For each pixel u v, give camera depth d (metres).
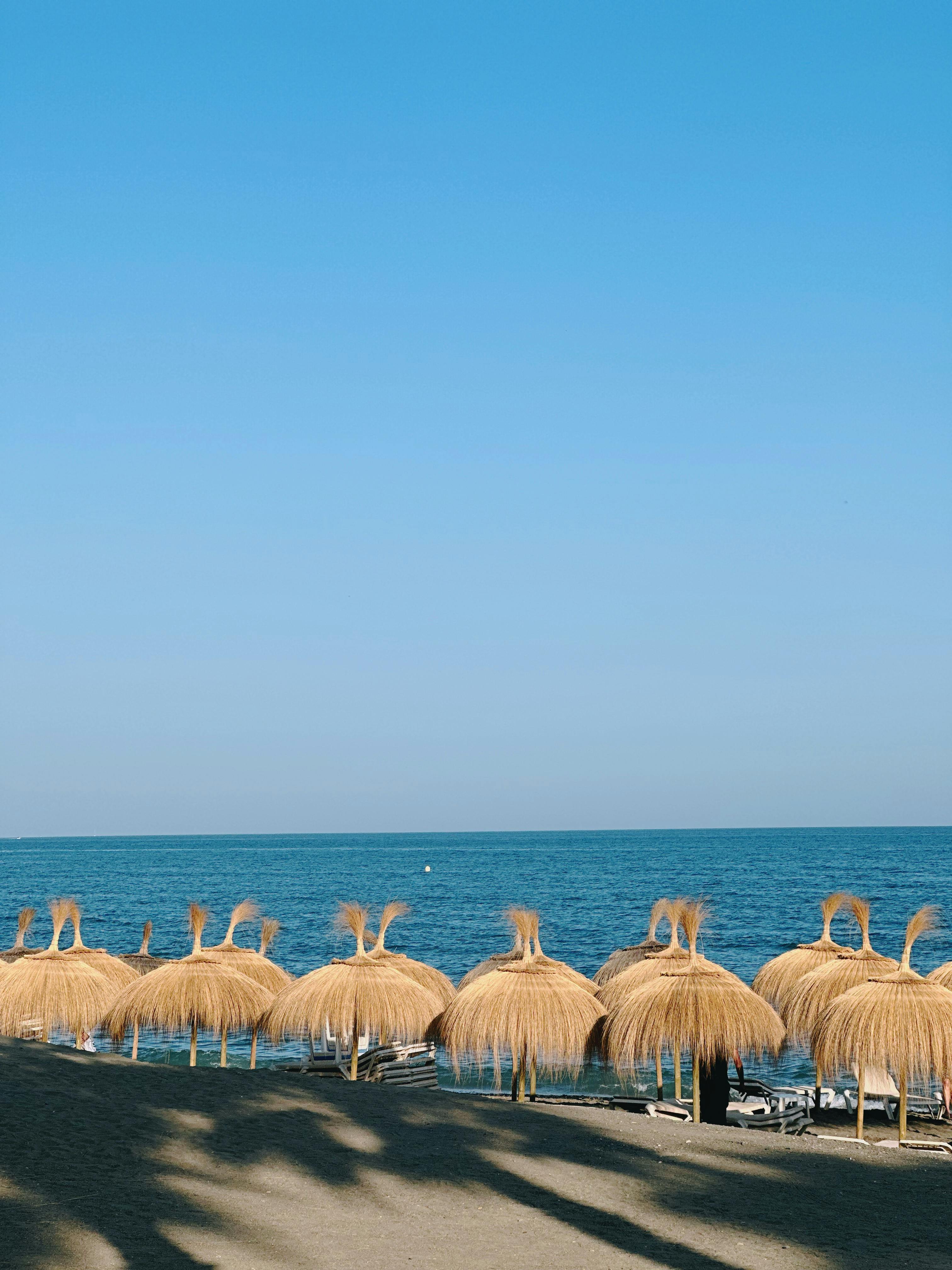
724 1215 9.02
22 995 16.66
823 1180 10.33
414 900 82.19
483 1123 11.66
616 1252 7.96
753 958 45.12
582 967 43.59
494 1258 7.69
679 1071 16.50
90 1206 8.06
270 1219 8.16
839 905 19.47
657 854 176.38
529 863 148.50
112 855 197.00
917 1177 10.66
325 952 48.09
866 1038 13.96
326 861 164.00
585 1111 13.07
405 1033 15.83
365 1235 7.96
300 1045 25.14
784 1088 19.38
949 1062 13.74
